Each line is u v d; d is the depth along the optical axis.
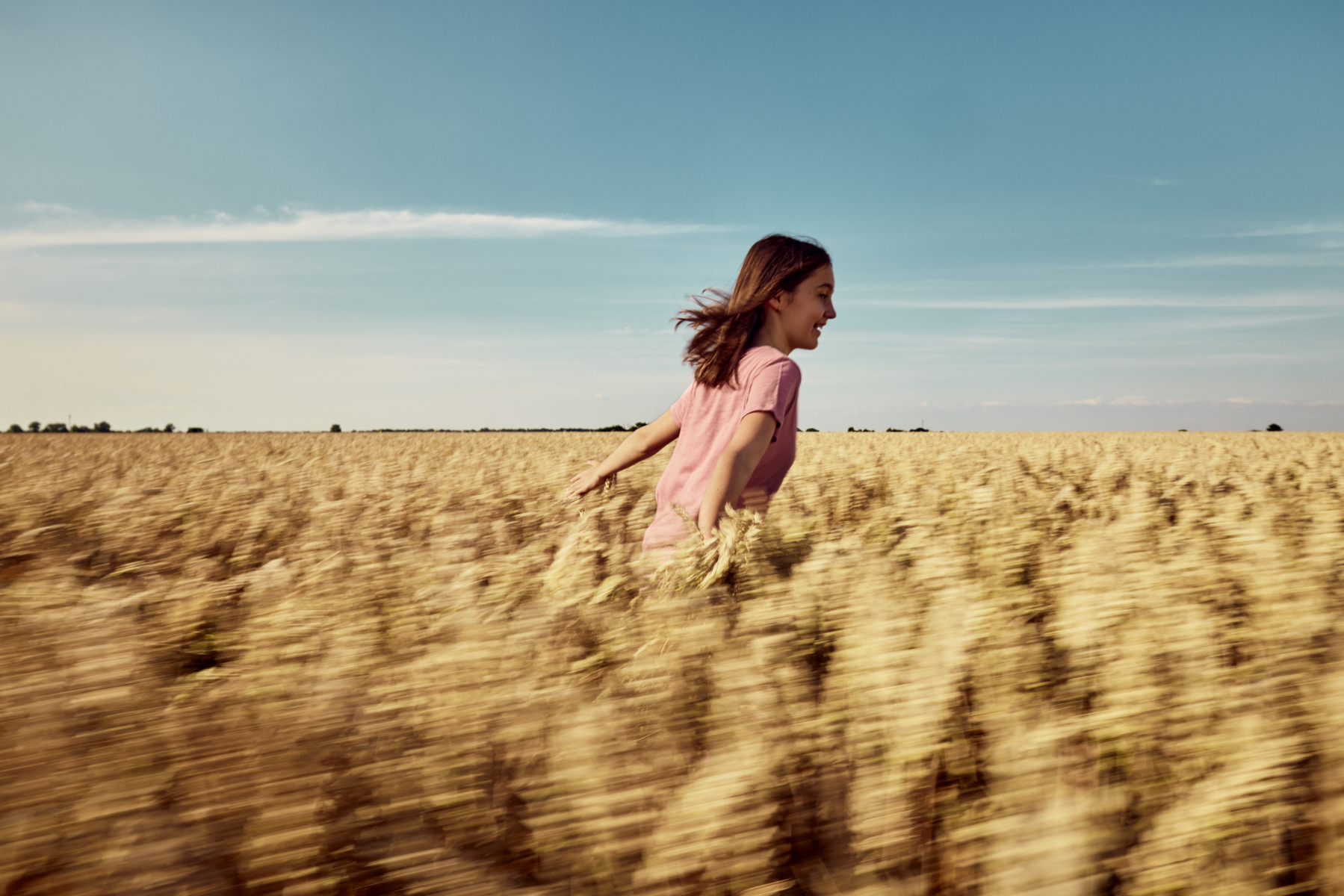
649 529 2.38
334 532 3.35
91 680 1.05
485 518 3.86
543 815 0.97
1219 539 2.14
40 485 5.73
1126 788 1.05
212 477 6.44
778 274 2.42
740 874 0.89
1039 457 8.77
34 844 0.82
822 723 1.11
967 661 1.25
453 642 1.42
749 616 1.44
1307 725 1.04
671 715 1.14
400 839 0.97
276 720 1.06
